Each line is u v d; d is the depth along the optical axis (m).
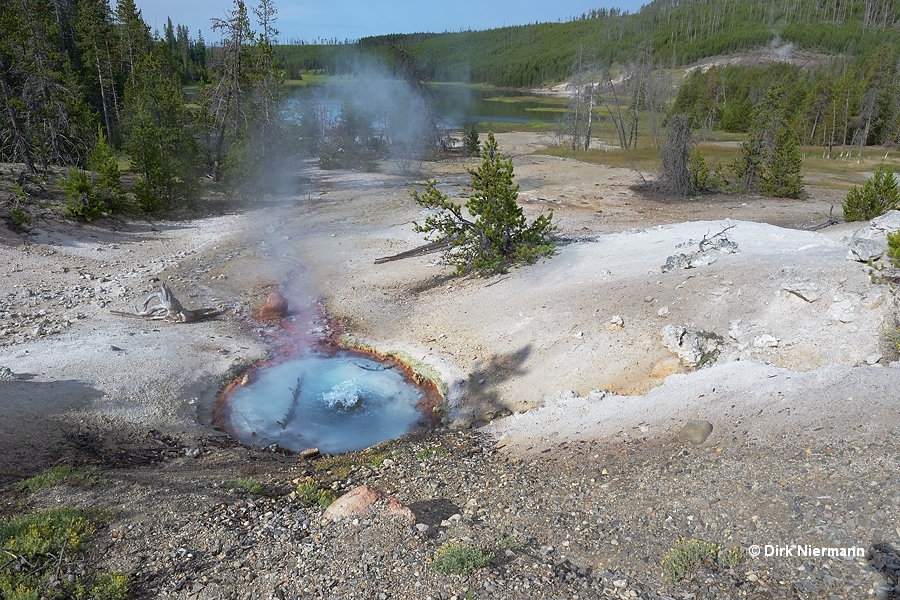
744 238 17.36
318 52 155.88
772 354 11.23
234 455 10.59
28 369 12.62
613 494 7.73
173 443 10.95
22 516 7.55
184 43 111.00
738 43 131.38
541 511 7.59
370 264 21.12
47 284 18.92
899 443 7.36
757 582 5.79
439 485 8.73
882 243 12.27
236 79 35.31
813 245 15.16
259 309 17.62
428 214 28.12
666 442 8.89
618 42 148.50
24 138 32.22
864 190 22.05
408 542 6.95
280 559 6.78
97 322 15.96
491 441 10.61
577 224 25.16
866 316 11.11
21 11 38.41
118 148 44.94
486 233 17.97
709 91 86.62
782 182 32.72
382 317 16.80
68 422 10.88
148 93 31.31
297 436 11.77
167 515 7.79
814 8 149.50
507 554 6.68
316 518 7.71
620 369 12.24
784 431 8.29
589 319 14.11
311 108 50.03
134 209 28.08
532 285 16.77
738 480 7.41
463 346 14.71
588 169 42.62
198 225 27.50
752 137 34.16
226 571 6.60
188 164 29.88
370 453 10.65
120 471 9.29
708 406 9.58
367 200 32.38
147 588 6.36
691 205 30.17
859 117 60.62
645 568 6.23
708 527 6.70
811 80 88.75
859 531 6.12
